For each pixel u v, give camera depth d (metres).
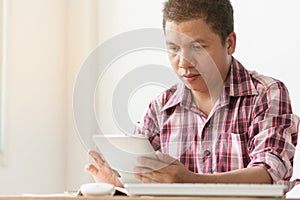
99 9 4.05
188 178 1.62
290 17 3.31
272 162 1.80
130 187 1.44
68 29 4.09
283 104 2.08
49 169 3.92
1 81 3.65
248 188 1.37
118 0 3.98
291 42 3.29
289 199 1.56
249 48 3.43
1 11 3.68
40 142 3.87
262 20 3.39
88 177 3.96
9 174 3.65
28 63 3.82
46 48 3.95
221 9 2.07
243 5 3.46
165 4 2.09
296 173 3.15
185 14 2.02
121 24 3.95
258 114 2.08
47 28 3.97
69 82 4.06
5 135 3.63
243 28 3.46
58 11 4.05
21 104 3.75
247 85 2.14
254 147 1.99
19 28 3.77
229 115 2.13
